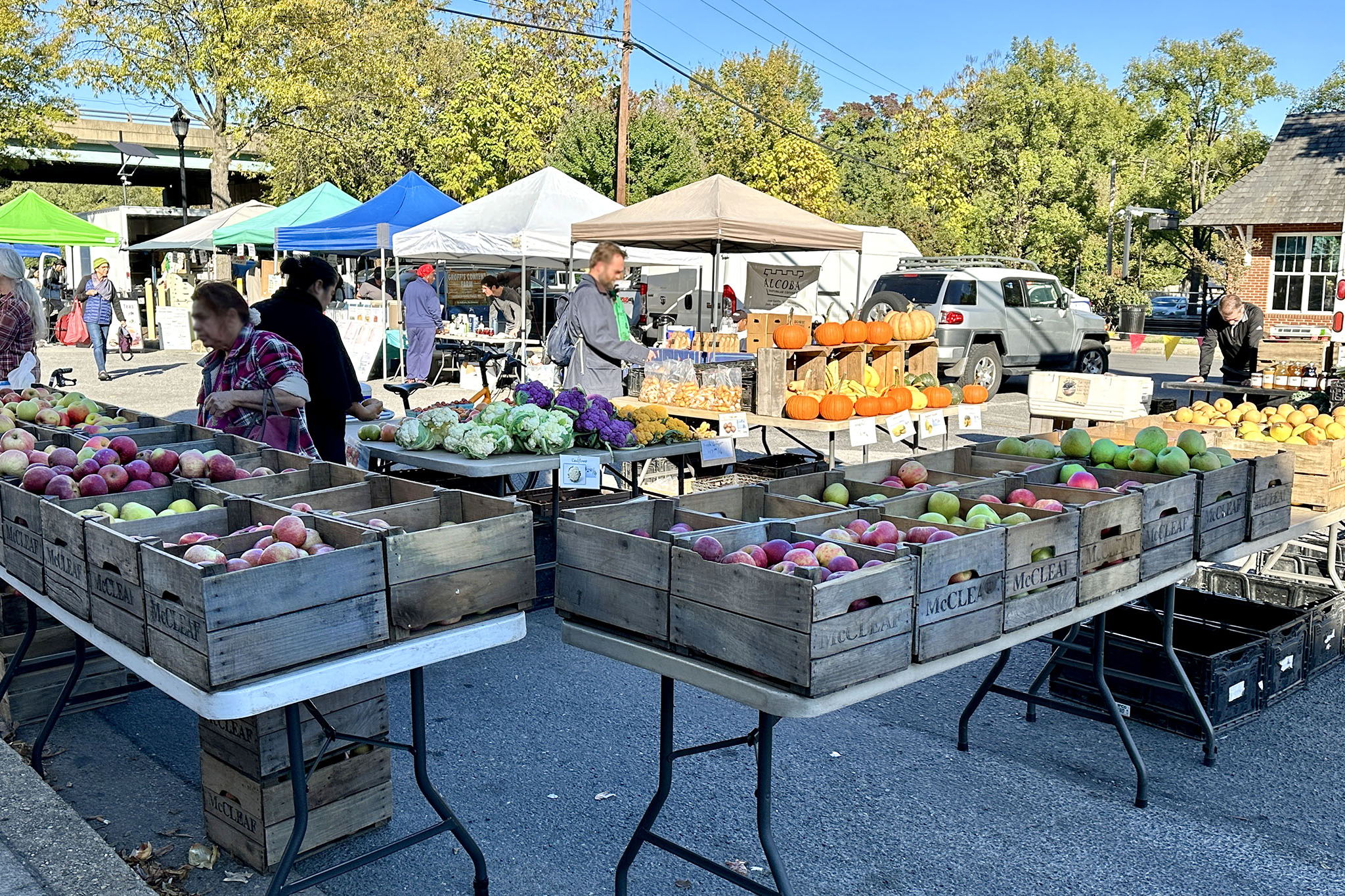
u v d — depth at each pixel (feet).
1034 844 11.15
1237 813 11.89
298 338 16.52
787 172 113.50
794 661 8.02
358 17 95.76
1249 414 19.56
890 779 12.64
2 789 11.26
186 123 76.69
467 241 42.96
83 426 15.76
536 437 17.53
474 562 9.27
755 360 25.48
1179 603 16.74
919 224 120.57
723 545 9.59
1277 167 90.74
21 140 92.17
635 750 13.35
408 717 14.34
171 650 8.18
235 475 12.26
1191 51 141.38
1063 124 144.77
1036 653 17.25
